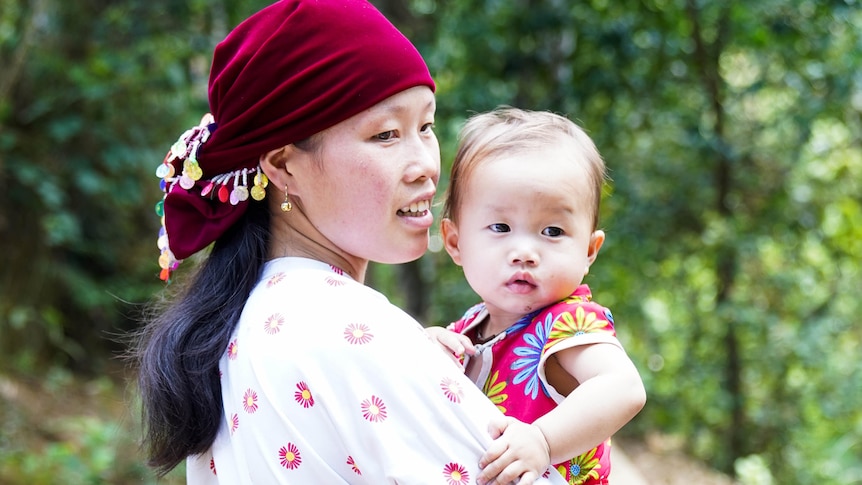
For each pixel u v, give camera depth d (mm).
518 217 2057
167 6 7668
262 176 1966
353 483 1759
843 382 10398
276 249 2051
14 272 7762
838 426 10609
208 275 2023
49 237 7910
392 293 10883
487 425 1771
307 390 1768
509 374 2045
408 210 1976
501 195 2066
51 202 7500
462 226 2150
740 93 8969
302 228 2035
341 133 1901
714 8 8266
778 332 10359
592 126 8633
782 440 10328
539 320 2053
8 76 7180
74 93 7594
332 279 1909
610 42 7840
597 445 1839
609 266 9539
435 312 9797
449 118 7855
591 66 8031
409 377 1762
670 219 9617
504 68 8016
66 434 6293
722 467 10148
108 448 5746
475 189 2117
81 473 5469
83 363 8156
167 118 8391
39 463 5578
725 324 10250
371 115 1896
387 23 1943
